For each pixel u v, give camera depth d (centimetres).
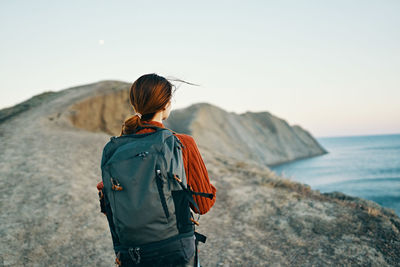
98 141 1272
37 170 782
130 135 130
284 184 725
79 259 393
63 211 543
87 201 600
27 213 525
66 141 1202
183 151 129
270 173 935
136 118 137
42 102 2250
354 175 7081
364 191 4278
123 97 2356
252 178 812
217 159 1241
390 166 8994
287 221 492
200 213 128
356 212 496
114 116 2169
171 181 117
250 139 9925
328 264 350
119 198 111
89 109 2072
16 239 433
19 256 392
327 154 15800
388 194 3781
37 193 624
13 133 1331
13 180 698
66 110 1928
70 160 919
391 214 515
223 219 529
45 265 375
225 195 659
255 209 560
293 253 387
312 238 423
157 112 139
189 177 127
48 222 496
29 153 969
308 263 357
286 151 11806
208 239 449
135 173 112
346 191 4419
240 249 409
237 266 362
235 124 10125
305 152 13350
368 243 388
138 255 112
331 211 511
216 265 367
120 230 112
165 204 112
